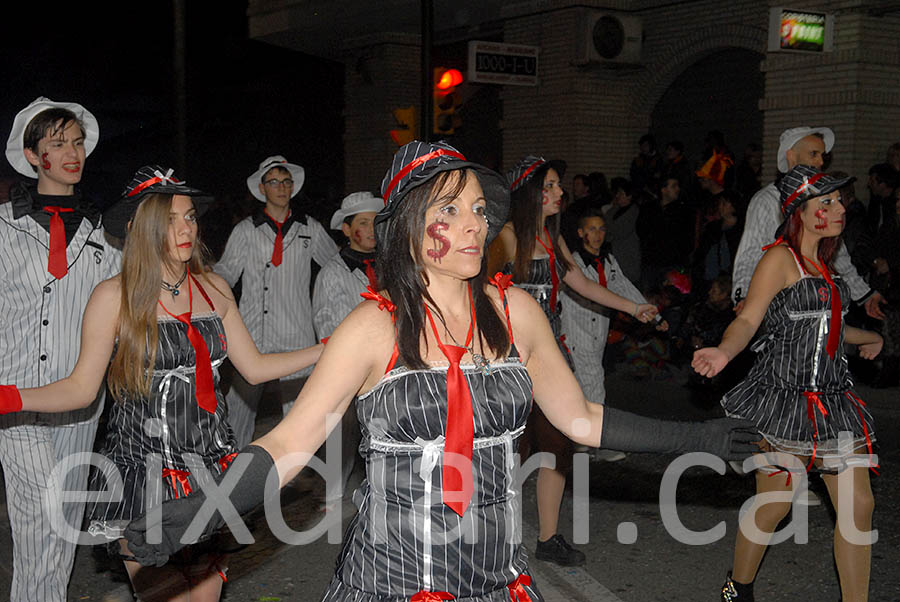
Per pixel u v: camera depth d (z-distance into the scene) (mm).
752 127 14344
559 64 14883
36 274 3973
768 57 11703
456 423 2266
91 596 4551
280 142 27375
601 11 14391
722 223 10000
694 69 15016
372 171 19062
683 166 12398
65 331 4031
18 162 4098
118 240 4133
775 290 3988
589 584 4672
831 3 10938
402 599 2309
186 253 3404
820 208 3965
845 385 3998
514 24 15703
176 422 3369
